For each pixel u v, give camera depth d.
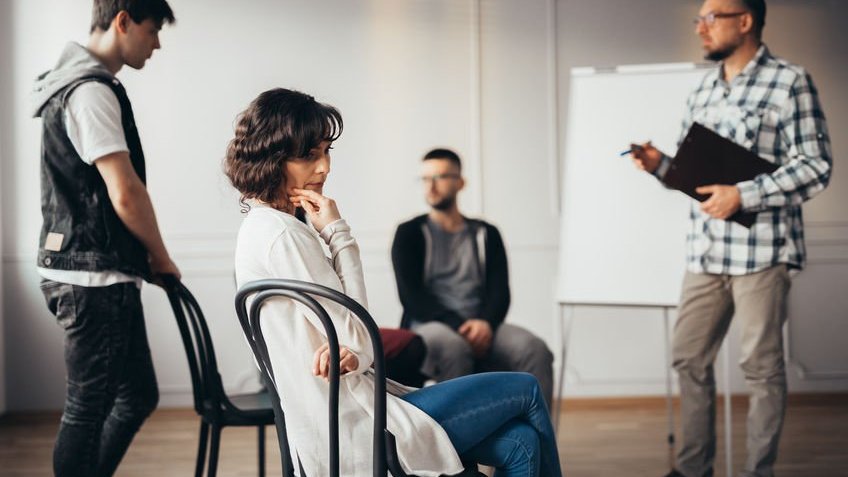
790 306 4.74
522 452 1.69
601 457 3.68
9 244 4.58
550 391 3.48
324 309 1.52
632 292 3.66
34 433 4.29
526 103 4.75
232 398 2.49
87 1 4.60
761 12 2.96
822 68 4.71
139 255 2.35
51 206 2.30
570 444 3.94
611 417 4.52
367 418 1.59
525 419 1.74
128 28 2.37
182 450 3.87
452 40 4.74
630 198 3.73
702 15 3.01
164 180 4.64
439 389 1.69
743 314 2.92
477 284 3.66
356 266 1.67
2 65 4.57
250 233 1.63
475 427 1.65
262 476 2.73
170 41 4.64
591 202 3.77
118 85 2.35
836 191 4.72
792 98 2.88
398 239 3.67
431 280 3.66
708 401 3.05
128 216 2.28
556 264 4.76
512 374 1.74
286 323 1.59
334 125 1.70
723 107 3.01
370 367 1.69
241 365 4.65
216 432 2.28
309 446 1.58
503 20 4.74
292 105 1.65
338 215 1.70
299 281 1.51
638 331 4.76
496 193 4.76
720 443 3.93
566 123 4.76
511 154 4.75
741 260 2.90
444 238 3.69
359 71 4.73
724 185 2.85
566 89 4.75
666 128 3.72
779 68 2.93
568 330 3.76
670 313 4.75
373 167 4.73
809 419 4.32
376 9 4.72
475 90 4.73
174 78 4.65
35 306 4.59
